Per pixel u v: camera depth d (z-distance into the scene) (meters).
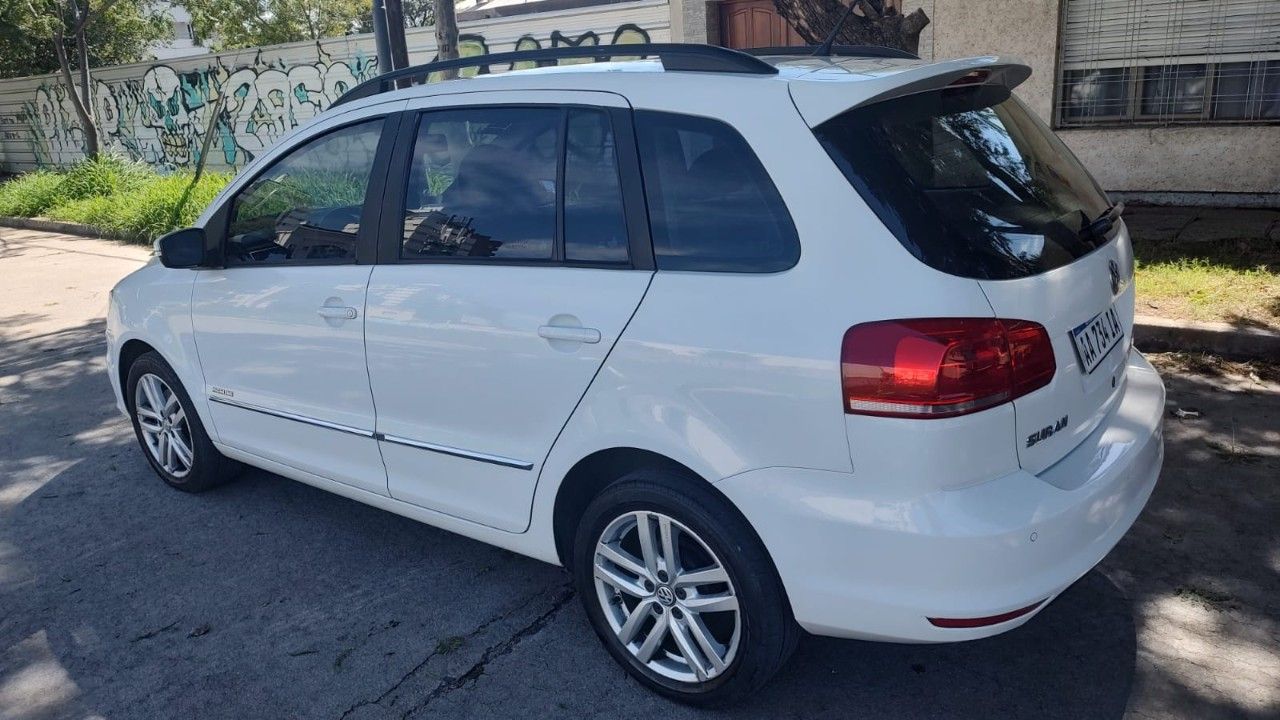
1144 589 3.51
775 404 2.57
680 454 2.76
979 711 2.96
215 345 4.27
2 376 7.15
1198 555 3.70
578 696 3.16
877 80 2.67
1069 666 3.14
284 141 4.02
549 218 3.10
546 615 3.63
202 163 15.03
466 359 3.25
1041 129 3.29
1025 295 2.53
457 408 3.34
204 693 3.29
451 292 3.28
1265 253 7.17
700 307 2.71
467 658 3.40
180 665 3.45
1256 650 3.15
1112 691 3.01
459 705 3.16
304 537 4.36
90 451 5.56
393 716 3.12
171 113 18.03
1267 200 8.73
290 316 3.85
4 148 23.31
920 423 2.40
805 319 2.54
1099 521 2.63
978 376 2.41
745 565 2.74
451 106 3.43
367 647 3.50
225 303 4.16
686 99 2.86
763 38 11.40
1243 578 3.54
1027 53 9.48
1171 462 4.45
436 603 3.76
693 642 3.00
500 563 4.04
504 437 3.24
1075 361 2.72
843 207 2.54
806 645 3.34
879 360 2.42
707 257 2.75
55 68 24.53
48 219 15.14
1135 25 8.98
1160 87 9.05
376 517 4.53
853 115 2.65
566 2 13.14
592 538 3.09
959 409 2.40
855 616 2.58
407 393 3.49
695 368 2.70
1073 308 2.72
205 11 26.30
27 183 17.22
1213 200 8.98
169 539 4.41
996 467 2.49
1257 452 4.48
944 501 2.44
